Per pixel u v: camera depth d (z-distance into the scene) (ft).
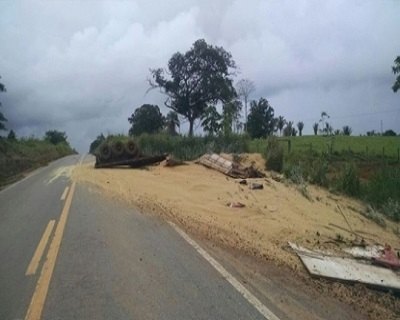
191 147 89.10
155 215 35.09
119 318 16.83
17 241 28.53
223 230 30.50
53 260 23.84
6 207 42.32
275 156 67.00
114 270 22.06
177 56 166.91
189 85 170.60
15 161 103.76
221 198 42.93
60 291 19.51
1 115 119.65
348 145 128.67
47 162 120.06
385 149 119.96
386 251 28.86
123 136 109.70
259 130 207.72
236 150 85.20
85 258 24.04
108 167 74.95
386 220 43.11
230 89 170.81
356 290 21.07
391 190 52.21
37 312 17.44
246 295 18.86
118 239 27.91
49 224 32.76
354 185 54.90
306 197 47.70
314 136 173.88
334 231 34.17
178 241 27.35
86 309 17.63
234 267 22.57
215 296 18.75
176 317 16.83
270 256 25.00
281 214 37.76
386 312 18.83
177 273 21.54
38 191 52.13
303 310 17.67
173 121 169.48
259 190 48.57
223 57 168.14
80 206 39.60
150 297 18.69
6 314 17.56
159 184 52.01
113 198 43.09
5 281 21.22
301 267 23.63
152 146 93.76
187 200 41.65
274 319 16.63
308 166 63.16
